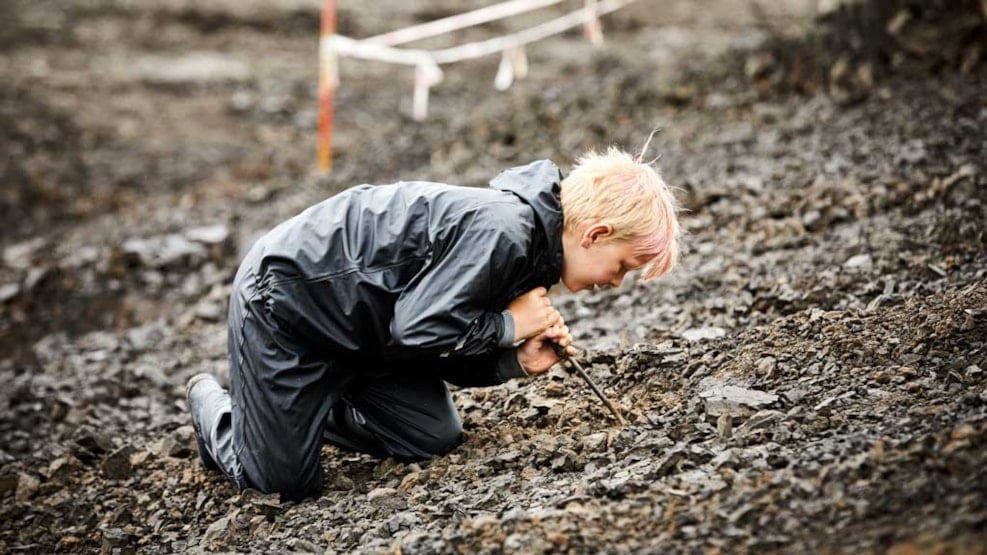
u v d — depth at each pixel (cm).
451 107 2330
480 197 673
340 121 2386
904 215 1081
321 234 686
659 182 691
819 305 923
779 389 747
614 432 729
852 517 561
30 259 1591
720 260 1086
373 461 792
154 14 3002
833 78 1525
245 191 1883
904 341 774
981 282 839
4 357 1352
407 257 675
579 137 1609
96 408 1100
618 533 602
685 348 860
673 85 1728
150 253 1529
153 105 2503
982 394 655
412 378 746
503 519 630
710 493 617
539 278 695
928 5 1554
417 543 630
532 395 828
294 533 701
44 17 2964
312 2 3058
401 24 2934
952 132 1254
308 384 703
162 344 1286
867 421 673
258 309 697
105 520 816
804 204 1159
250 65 2744
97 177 2108
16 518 864
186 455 909
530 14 2969
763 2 2998
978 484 553
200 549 711
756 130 1458
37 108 2439
